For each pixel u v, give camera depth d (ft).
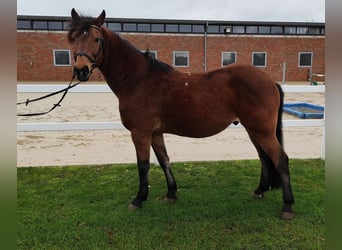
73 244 8.05
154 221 9.14
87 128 13.41
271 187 9.96
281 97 9.14
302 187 11.41
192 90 8.91
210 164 14.24
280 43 70.59
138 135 9.29
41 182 12.21
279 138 9.21
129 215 9.50
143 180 9.73
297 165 13.91
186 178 12.51
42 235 8.43
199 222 9.04
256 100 8.56
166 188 11.65
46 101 36.42
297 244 7.86
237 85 8.72
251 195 10.73
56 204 10.30
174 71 9.39
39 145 17.76
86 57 8.31
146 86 9.04
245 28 71.36
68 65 66.54
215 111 8.91
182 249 7.77
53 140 18.94
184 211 9.70
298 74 72.13
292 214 9.15
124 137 19.80
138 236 8.37
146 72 9.14
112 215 9.50
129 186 11.82
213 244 7.93
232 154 15.92
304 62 71.92
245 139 19.07
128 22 67.87
